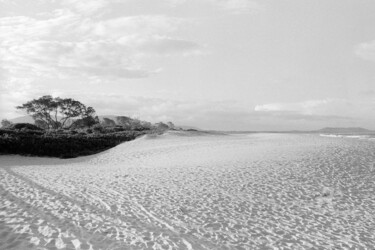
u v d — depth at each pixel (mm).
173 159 26781
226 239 9891
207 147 33781
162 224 10789
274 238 10133
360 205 13398
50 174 19781
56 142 38531
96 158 32031
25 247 8414
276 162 20188
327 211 12703
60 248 8445
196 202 13188
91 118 82250
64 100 78688
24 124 55562
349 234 10695
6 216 10734
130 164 26250
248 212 12297
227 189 14984
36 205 12164
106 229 10031
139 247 8852
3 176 18625
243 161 21344
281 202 13500
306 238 10250
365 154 22234
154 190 14875
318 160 20359
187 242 9445
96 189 15039
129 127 68375
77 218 10875
